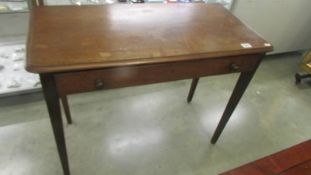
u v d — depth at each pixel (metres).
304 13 2.07
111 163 1.24
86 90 0.74
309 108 1.86
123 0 1.52
